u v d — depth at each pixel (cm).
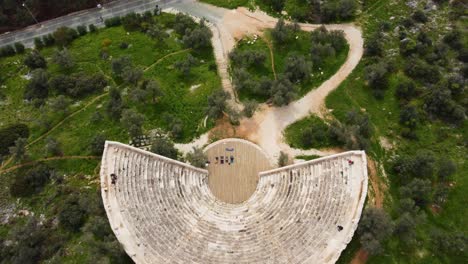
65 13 9575
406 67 8050
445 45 8244
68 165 6888
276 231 5966
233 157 7050
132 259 5553
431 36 8669
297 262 5556
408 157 6775
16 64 8625
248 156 7069
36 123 7450
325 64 8281
